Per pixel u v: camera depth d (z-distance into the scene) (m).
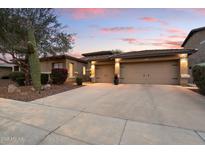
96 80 15.87
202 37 14.67
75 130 3.05
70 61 15.05
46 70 15.91
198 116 3.90
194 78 8.02
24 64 11.07
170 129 3.08
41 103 5.56
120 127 3.20
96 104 5.41
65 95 7.36
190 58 15.14
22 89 8.93
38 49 10.45
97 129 3.10
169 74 11.98
